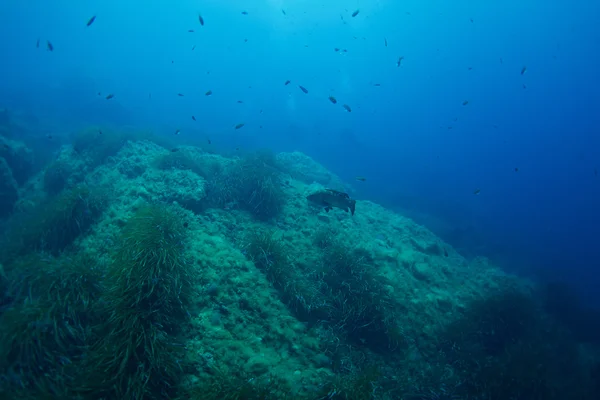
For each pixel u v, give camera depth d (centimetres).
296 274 775
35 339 438
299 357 586
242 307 628
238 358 516
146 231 593
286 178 1315
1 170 1059
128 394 396
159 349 455
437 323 862
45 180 1128
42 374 420
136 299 488
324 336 663
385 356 707
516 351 780
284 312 666
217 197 1000
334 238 1000
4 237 819
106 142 1205
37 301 485
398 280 957
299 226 1035
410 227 1440
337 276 792
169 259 563
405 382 637
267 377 500
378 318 737
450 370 725
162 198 882
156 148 1206
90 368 421
